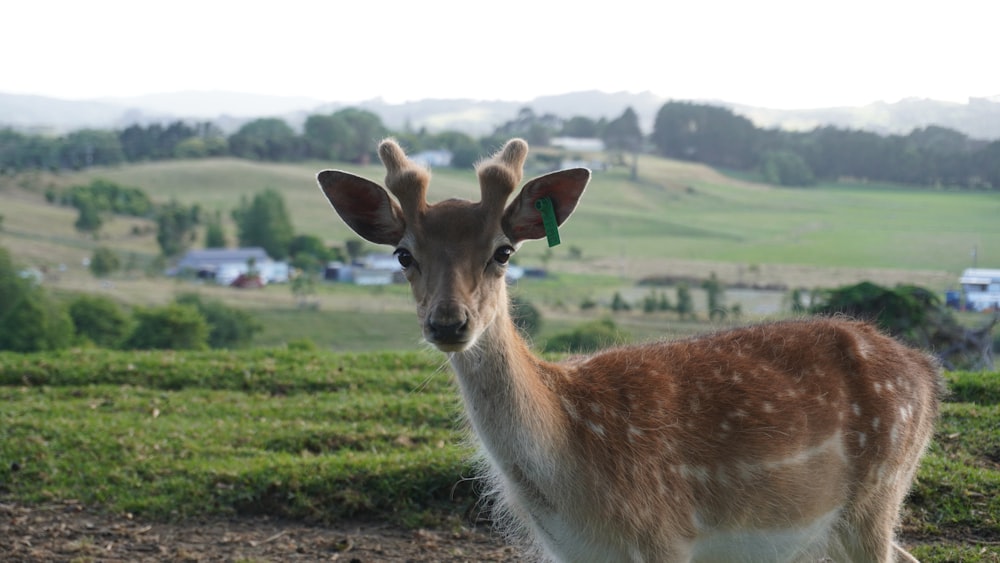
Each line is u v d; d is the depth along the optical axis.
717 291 71.25
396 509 8.59
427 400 11.30
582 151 188.12
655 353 5.95
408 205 5.17
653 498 5.38
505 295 5.27
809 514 5.75
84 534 8.37
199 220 134.12
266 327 75.50
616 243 126.19
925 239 105.38
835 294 15.07
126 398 11.95
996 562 7.01
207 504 8.81
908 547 7.38
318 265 111.06
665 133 193.38
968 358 14.29
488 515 8.45
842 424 5.80
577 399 5.47
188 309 42.66
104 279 99.94
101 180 147.25
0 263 57.50
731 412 5.61
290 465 9.19
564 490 5.33
